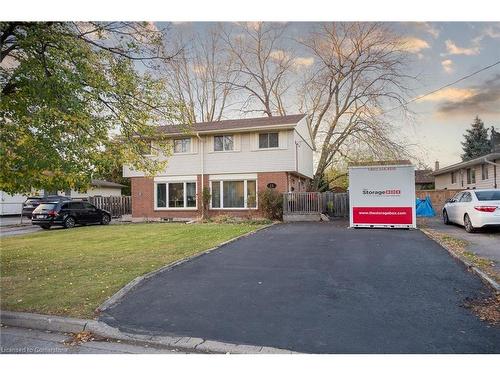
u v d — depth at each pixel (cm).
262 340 465
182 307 592
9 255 1082
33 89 824
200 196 2373
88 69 935
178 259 947
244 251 1061
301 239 1284
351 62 3100
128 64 1057
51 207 2083
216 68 3928
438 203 3039
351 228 1627
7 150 721
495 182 2719
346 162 3173
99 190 3888
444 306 565
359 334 472
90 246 1244
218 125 2453
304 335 475
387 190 1617
